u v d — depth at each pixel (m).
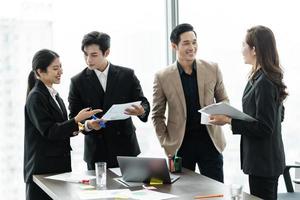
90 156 3.19
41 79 2.95
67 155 2.96
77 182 2.61
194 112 3.16
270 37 2.50
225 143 3.23
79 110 3.20
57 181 2.64
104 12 3.91
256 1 4.09
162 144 3.20
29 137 2.90
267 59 2.48
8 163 3.81
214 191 2.33
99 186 2.50
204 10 4.12
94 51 3.07
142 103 3.19
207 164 3.18
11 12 3.73
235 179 4.11
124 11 3.97
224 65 4.10
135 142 3.28
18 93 3.78
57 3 3.80
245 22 4.09
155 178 2.53
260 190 2.54
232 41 4.09
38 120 2.79
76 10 3.84
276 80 2.45
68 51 3.80
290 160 4.06
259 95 2.44
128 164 2.56
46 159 2.87
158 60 4.11
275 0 4.06
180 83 3.16
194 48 3.14
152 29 4.07
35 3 3.77
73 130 2.80
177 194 2.27
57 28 3.80
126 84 3.21
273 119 2.42
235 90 4.09
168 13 4.17
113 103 3.15
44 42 3.80
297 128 4.12
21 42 3.76
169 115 3.21
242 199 2.11
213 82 3.20
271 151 2.49
